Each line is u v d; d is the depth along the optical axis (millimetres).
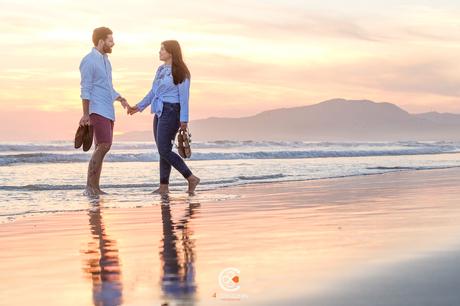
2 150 30703
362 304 2025
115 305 2150
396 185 8508
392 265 2654
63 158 18547
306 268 2662
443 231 3766
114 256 3203
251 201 6477
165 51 8031
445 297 2088
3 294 2355
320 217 4832
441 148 32344
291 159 20281
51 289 2432
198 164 16109
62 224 4719
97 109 7770
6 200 6797
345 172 12219
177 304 2119
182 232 4102
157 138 7941
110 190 8203
